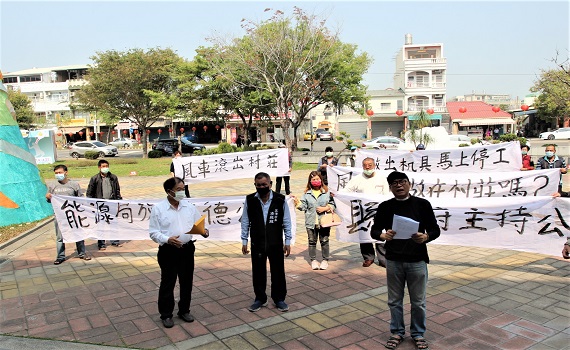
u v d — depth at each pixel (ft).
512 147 32.35
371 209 22.27
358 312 17.70
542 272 21.83
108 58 103.14
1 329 16.62
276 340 15.44
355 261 24.57
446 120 160.15
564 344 14.80
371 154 34.50
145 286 21.09
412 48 167.22
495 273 21.83
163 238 16.07
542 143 115.65
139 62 102.83
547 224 20.40
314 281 21.35
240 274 22.65
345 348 14.84
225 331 16.19
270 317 17.35
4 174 36.78
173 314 17.81
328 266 23.66
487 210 21.06
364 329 16.22
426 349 14.48
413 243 14.24
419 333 14.75
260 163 41.73
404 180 14.34
